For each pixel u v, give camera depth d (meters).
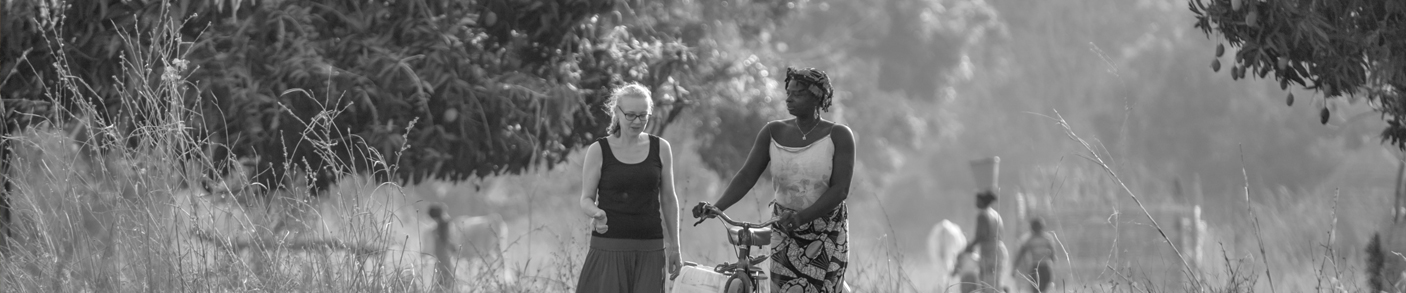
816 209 6.45
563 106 8.83
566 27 9.19
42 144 7.56
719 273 6.56
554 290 9.20
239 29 8.22
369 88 8.25
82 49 8.31
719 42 15.52
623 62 9.62
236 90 8.01
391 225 7.47
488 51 9.00
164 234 6.90
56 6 8.17
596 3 9.20
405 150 8.44
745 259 6.40
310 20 8.42
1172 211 15.60
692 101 10.23
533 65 9.29
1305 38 7.06
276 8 8.27
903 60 35.59
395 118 8.42
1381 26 6.84
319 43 8.42
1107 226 15.09
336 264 7.29
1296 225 16.28
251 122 8.01
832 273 6.79
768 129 6.86
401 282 7.47
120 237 6.95
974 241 12.73
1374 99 7.62
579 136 9.77
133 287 6.92
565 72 9.23
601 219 6.84
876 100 34.06
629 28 10.27
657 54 9.87
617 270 6.87
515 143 8.88
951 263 14.45
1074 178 17.00
